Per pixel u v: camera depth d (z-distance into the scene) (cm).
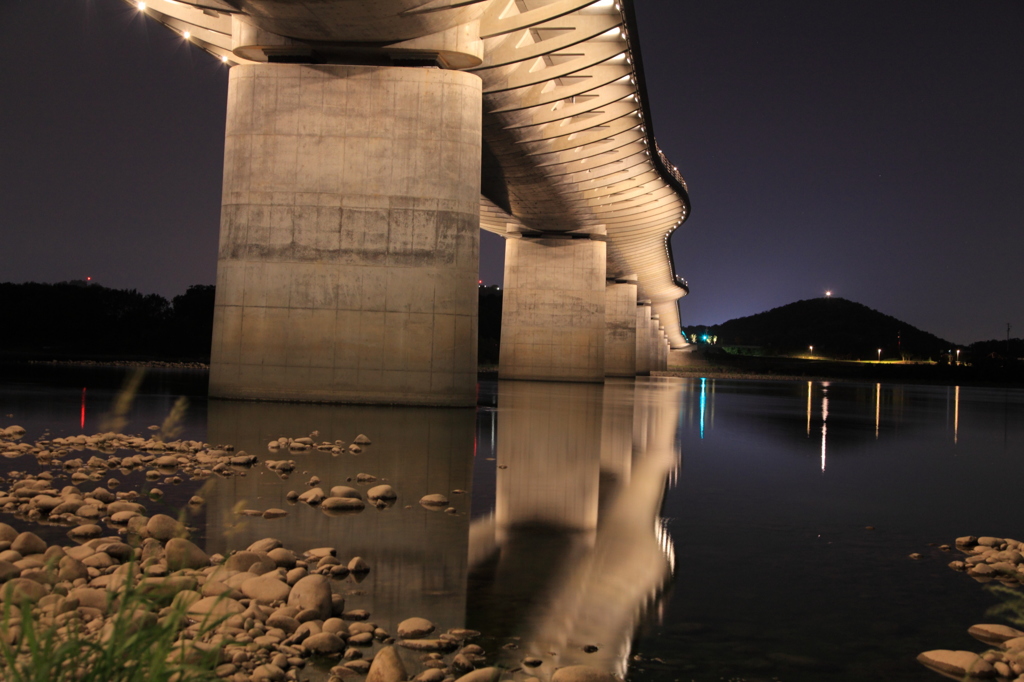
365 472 1112
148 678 295
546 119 3203
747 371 12938
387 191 2164
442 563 661
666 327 16212
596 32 2352
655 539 780
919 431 2269
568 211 4853
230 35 2316
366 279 2164
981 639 518
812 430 2162
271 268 2173
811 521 902
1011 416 3150
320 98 2172
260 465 1127
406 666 442
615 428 1978
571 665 448
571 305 5272
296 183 2172
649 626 524
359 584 593
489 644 483
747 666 461
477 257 2233
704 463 1385
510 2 2222
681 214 5631
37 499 782
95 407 1850
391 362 2164
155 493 896
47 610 405
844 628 531
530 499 970
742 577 651
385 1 1922
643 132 3719
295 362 2169
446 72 2162
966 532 869
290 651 445
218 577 538
